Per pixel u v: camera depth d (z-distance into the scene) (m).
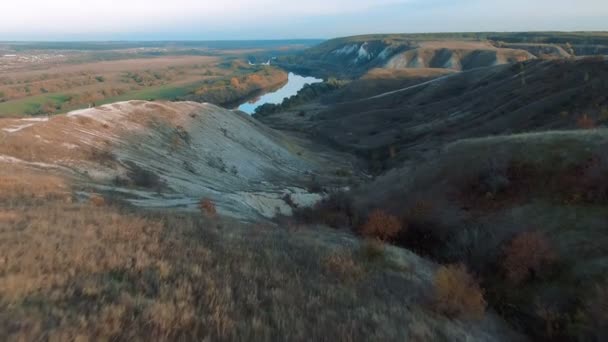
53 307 5.57
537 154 17.31
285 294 8.01
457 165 21.14
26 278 6.28
